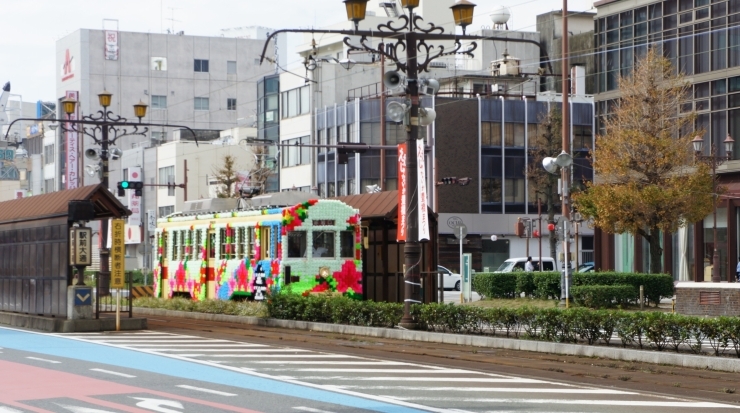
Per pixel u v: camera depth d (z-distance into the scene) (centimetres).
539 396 1881
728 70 6334
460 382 2091
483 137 9275
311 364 2448
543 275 5312
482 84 9975
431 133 8644
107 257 5541
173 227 5225
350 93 10112
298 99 10219
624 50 7112
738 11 6284
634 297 4947
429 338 3253
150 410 1677
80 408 1706
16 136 15725
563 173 5338
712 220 6450
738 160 6278
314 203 4288
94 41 14038
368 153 9275
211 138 12638
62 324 3622
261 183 9519
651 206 5431
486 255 9300
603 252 7156
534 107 9438
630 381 2208
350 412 1650
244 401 1780
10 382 2073
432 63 10575
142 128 14225
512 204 9362
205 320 4381
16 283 4128
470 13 3481
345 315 3709
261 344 3067
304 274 4259
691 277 6569
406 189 3481
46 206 3894
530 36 10838
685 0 6638
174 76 14500
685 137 5606
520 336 3078
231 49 14838
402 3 3472
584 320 2862
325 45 11000
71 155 13200
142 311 4938
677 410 1722
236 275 4559
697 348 2614
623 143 5597
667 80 5619
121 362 2486
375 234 4500
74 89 14088
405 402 1773
